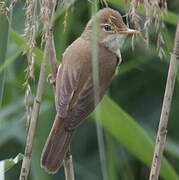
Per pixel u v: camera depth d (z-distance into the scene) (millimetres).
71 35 9469
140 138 7000
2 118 8406
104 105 6875
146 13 5129
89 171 10133
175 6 9758
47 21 5164
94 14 4977
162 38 5285
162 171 7277
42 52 6703
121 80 10523
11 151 9445
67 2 5219
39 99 5801
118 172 9227
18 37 6727
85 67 7230
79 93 7016
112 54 8266
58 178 10273
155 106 10469
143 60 9820
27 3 5164
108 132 7875
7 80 8484
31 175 8219
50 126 8047
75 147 10359
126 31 8188
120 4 6574
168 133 10266
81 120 6867
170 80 6078
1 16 5816
